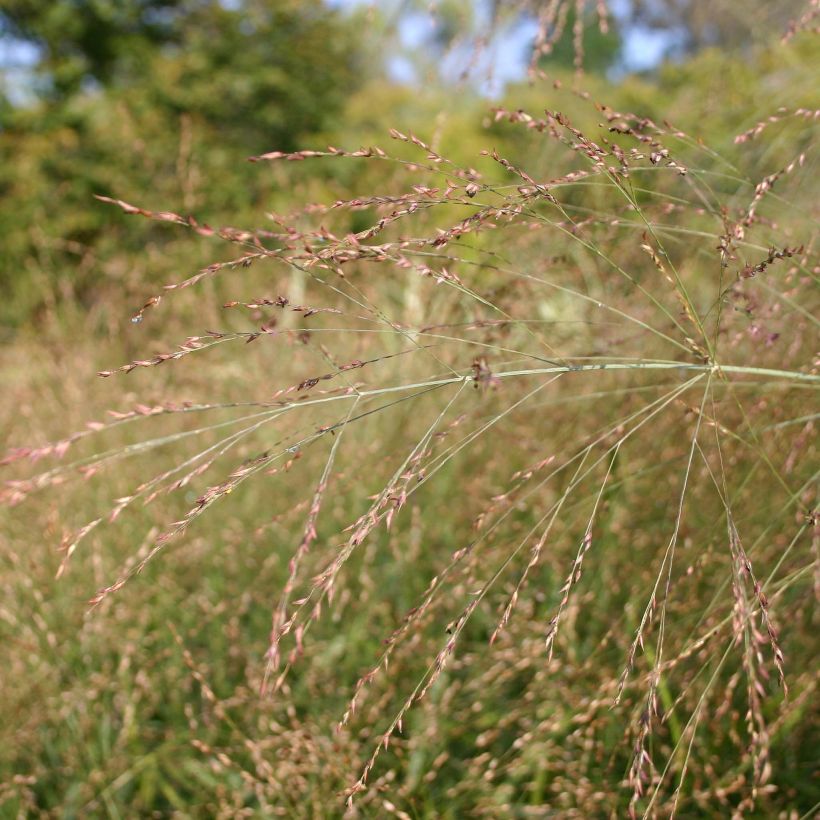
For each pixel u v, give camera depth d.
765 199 1.85
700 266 2.14
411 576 2.13
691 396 1.78
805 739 1.68
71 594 2.16
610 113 1.32
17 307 5.48
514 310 1.79
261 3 10.45
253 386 2.78
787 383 1.47
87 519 2.38
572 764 1.61
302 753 1.71
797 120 2.48
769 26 3.32
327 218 3.16
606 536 1.93
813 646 1.67
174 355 1.03
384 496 1.07
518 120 1.24
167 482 2.55
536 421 2.27
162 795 1.89
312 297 3.01
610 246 1.81
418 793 1.69
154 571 2.22
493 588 1.97
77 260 8.47
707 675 1.66
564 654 1.84
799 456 1.66
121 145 8.34
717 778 1.62
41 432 2.92
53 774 1.91
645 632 1.64
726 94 3.21
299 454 1.07
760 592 1.10
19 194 8.93
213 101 9.74
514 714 1.69
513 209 1.12
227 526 2.36
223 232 1.10
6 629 2.11
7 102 10.70
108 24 11.09
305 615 2.08
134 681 2.03
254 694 1.88
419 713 1.79
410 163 1.17
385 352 2.54
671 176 2.29
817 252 1.48
